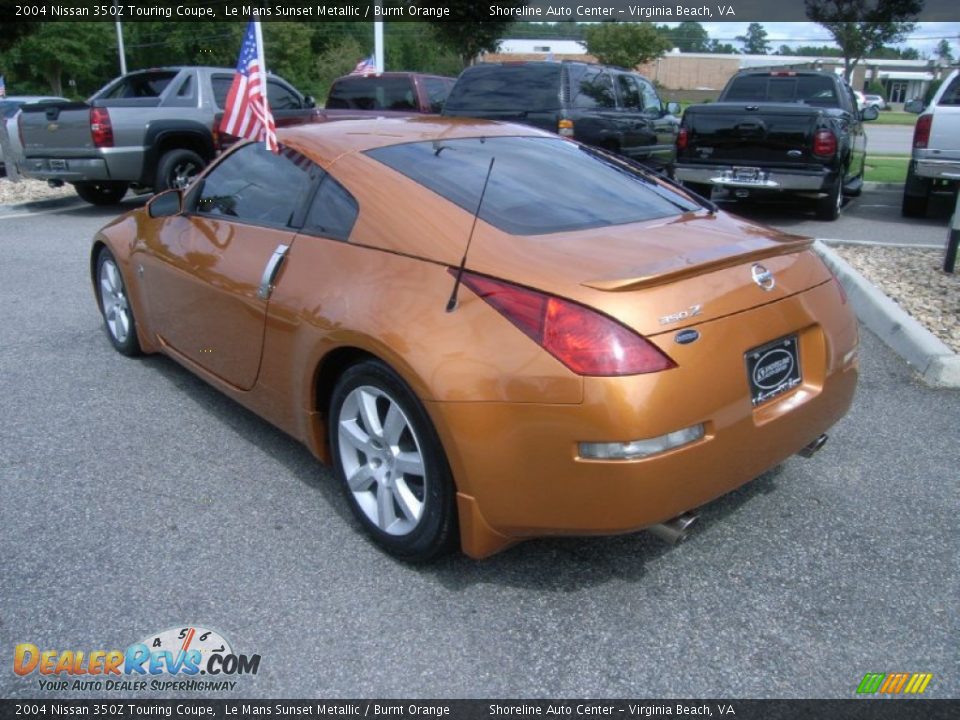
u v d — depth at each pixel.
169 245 4.29
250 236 3.72
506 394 2.54
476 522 2.70
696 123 9.91
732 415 2.66
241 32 48.28
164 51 49.94
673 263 2.70
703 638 2.69
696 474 2.60
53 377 4.88
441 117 4.32
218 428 4.21
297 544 3.18
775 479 3.70
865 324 5.88
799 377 3.01
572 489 2.53
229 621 2.75
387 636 2.69
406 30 52.53
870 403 4.51
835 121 9.60
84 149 10.36
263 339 3.52
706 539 3.24
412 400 2.77
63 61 43.50
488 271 2.72
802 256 3.16
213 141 11.12
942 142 9.96
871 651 2.63
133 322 5.00
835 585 2.96
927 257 7.60
